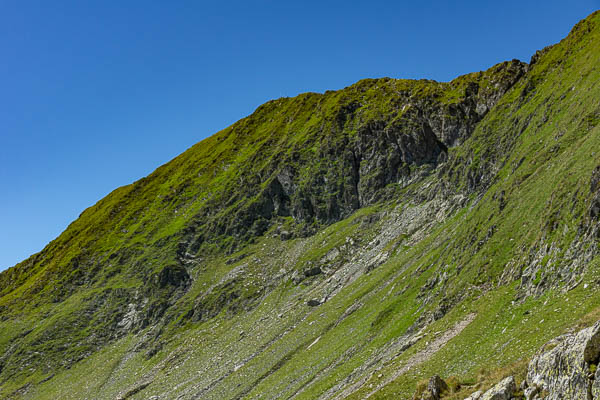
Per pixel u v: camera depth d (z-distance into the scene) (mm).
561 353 23594
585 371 21078
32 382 140125
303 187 174375
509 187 78812
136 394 112438
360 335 80000
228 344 118062
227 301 144375
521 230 62625
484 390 30484
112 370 134000
